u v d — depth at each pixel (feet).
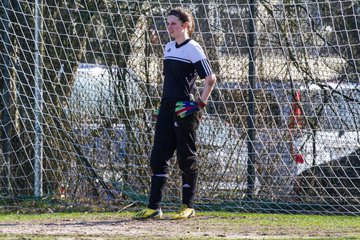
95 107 115.44
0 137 114.93
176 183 112.78
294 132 113.80
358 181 112.98
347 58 114.93
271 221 94.99
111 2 116.57
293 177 112.98
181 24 86.79
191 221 90.53
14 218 96.68
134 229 81.10
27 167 115.55
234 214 103.96
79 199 114.73
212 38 114.62
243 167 113.50
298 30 115.14
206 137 114.11
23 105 113.70
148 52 115.44
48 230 79.87
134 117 115.03
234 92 114.11
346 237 75.82
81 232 77.97
